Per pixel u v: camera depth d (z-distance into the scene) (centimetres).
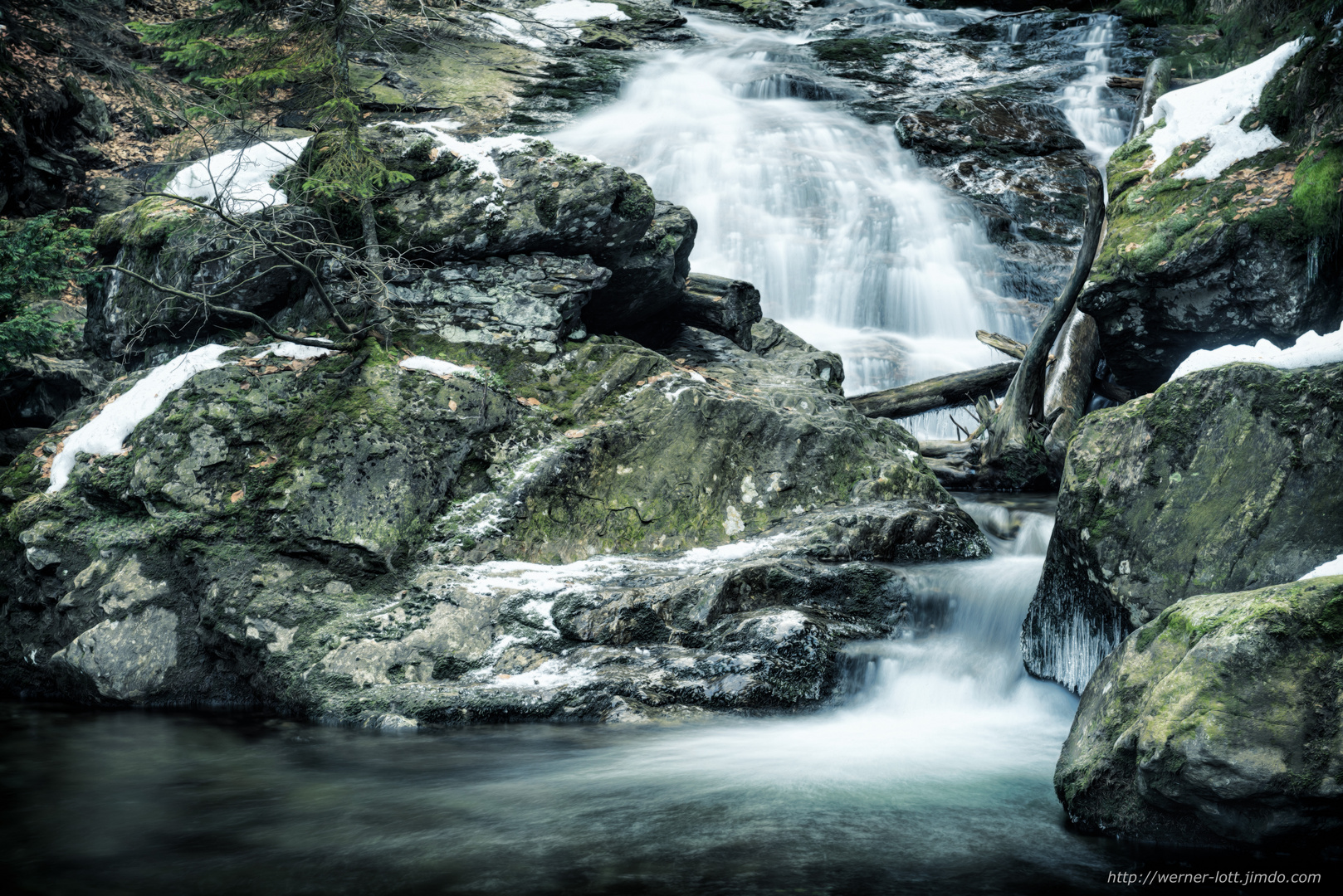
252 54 811
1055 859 390
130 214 881
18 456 752
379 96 1770
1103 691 432
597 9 2556
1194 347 812
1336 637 349
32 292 886
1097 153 1734
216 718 591
